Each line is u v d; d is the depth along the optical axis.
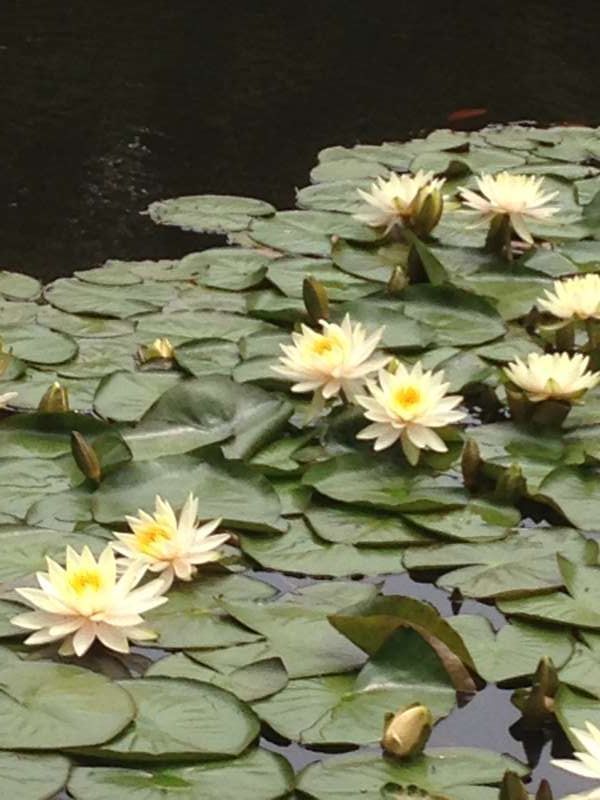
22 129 5.24
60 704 2.07
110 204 4.59
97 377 3.19
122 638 2.23
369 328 3.40
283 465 2.81
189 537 2.42
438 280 3.65
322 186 4.57
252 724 2.06
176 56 6.16
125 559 2.43
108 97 5.61
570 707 2.14
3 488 2.71
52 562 2.24
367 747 2.05
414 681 2.19
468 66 6.26
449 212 4.29
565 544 2.58
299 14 6.88
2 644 2.24
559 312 3.40
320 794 1.94
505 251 3.90
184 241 4.23
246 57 6.21
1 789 1.91
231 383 2.98
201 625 2.31
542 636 2.33
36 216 4.48
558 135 5.19
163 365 3.24
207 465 2.72
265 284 3.73
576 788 2.03
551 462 2.86
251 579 2.46
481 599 2.44
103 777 1.95
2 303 3.58
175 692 2.12
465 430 2.98
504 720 2.16
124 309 3.55
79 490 2.69
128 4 6.86
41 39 6.27
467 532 2.60
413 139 5.31
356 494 2.70
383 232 4.08
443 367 3.25
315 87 5.87
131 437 2.87
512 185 3.87
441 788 1.97
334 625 2.22
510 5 7.21
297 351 2.95
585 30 6.89
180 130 5.32
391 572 2.50
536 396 2.95
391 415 2.78
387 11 7.02
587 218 4.27
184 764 1.99
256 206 4.40
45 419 2.90
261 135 5.31
